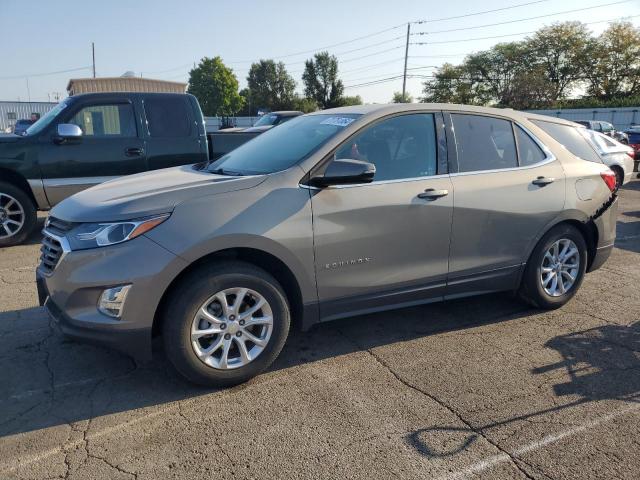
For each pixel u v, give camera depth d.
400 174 3.87
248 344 3.46
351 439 2.87
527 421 3.06
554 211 4.49
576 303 5.00
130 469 2.62
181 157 7.68
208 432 2.93
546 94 63.09
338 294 3.67
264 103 96.50
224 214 3.23
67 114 7.12
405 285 3.93
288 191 3.43
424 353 3.93
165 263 3.06
